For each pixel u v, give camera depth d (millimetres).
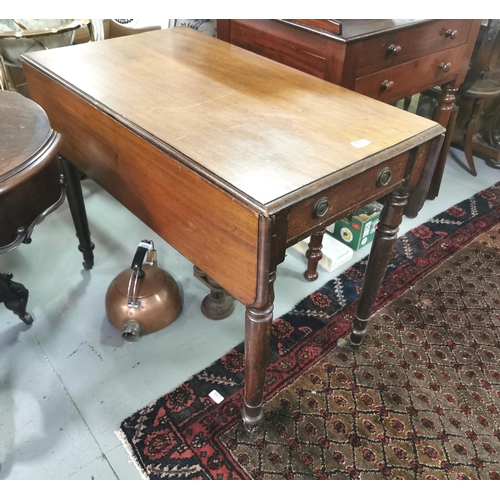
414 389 1229
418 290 1553
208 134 859
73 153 1175
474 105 2033
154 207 949
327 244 1666
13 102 1035
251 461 1058
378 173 851
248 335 875
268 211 669
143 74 1112
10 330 1363
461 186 2139
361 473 1041
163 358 1294
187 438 1099
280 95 1029
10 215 836
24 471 1031
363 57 1210
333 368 1275
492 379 1266
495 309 1492
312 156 798
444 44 1438
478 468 1059
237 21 1444
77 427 1120
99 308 1442
